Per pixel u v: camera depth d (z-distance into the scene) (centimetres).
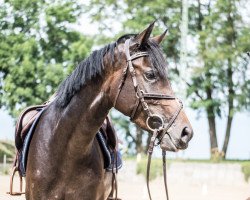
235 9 3322
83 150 540
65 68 3384
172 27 3388
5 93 3416
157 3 3347
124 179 2397
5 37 3472
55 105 567
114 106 522
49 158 550
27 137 576
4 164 2667
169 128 492
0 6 3500
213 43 3281
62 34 3406
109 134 612
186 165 2348
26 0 3450
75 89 539
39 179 550
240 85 3375
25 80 3378
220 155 2630
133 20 3341
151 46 511
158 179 2348
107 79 525
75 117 540
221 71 3362
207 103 3344
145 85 502
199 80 3428
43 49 3434
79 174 546
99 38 3394
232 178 2216
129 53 511
